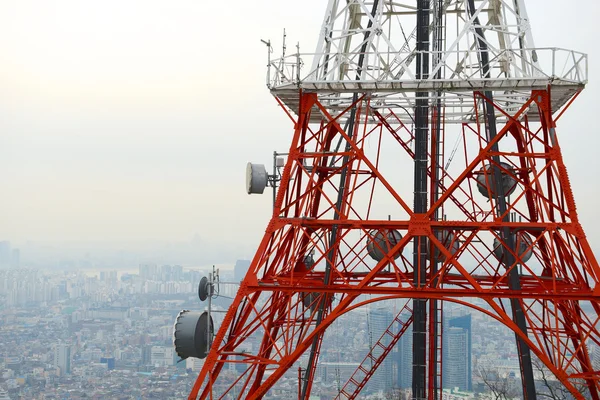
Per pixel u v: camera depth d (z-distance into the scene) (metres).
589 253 25.38
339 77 32.28
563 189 26.27
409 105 34.88
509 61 27.03
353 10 33.25
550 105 26.67
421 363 35.03
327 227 27.44
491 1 33.19
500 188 29.70
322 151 29.50
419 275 31.05
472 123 38.97
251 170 31.22
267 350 28.52
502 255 32.03
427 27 32.22
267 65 27.44
